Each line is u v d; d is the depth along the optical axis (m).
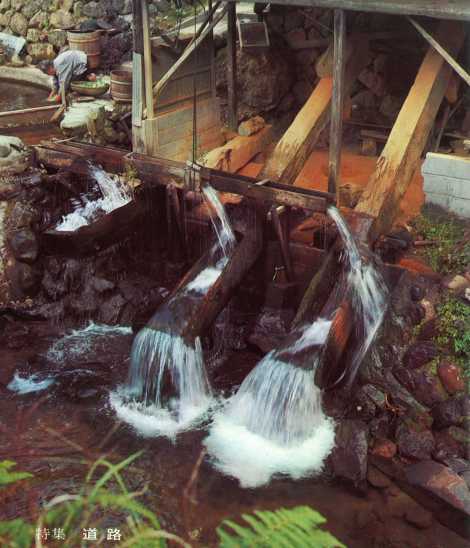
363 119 12.53
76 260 9.56
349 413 7.34
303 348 7.27
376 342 7.74
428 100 9.56
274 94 12.72
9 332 8.97
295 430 7.04
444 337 7.83
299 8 12.46
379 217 8.56
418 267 8.67
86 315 9.26
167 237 10.20
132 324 9.11
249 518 1.52
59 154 10.02
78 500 1.60
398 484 6.60
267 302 8.89
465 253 8.72
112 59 13.70
